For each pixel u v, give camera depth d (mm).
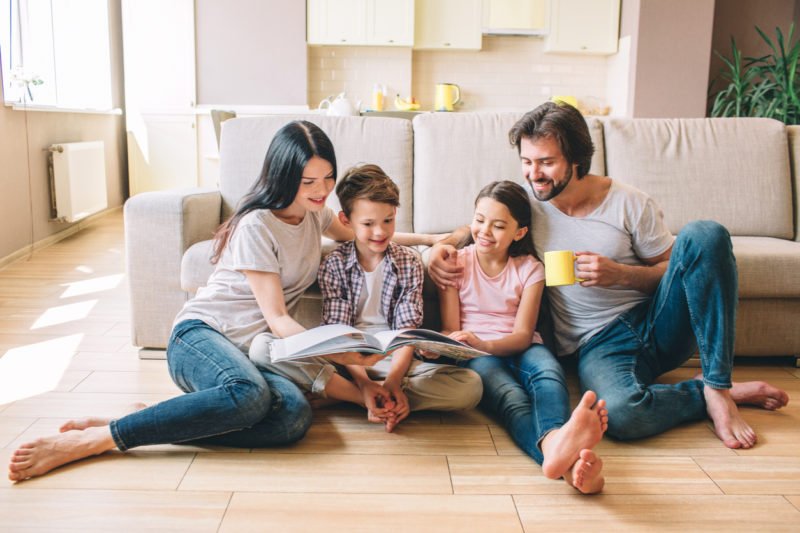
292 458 1604
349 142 2578
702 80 5605
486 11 6035
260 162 2559
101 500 1399
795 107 4887
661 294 1821
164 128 6184
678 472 1552
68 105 5379
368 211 1771
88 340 2506
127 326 2691
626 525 1339
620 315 1928
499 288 1942
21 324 2703
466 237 2137
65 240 4676
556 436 1451
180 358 1712
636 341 1879
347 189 1798
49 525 1307
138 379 2113
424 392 1791
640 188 2566
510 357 1903
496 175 2535
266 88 6000
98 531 1291
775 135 2645
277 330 1714
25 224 4199
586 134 1782
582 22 6000
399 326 1870
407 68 6176
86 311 2906
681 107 5629
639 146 2598
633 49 5637
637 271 1858
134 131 6195
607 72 6320
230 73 5996
